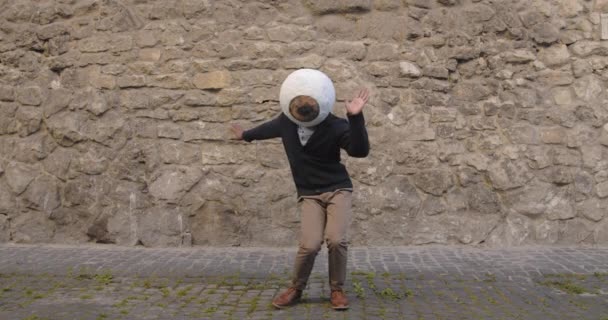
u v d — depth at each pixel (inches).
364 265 251.1
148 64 291.1
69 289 216.5
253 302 200.8
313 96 181.6
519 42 293.0
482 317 184.4
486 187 289.1
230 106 288.4
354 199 287.9
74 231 294.0
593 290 214.7
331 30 290.0
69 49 296.4
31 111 297.3
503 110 290.7
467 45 292.0
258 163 288.2
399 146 288.7
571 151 291.1
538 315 186.5
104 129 291.7
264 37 289.3
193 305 197.8
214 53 289.6
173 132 289.4
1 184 297.6
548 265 250.5
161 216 288.7
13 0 299.3
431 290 214.7
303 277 194.5
